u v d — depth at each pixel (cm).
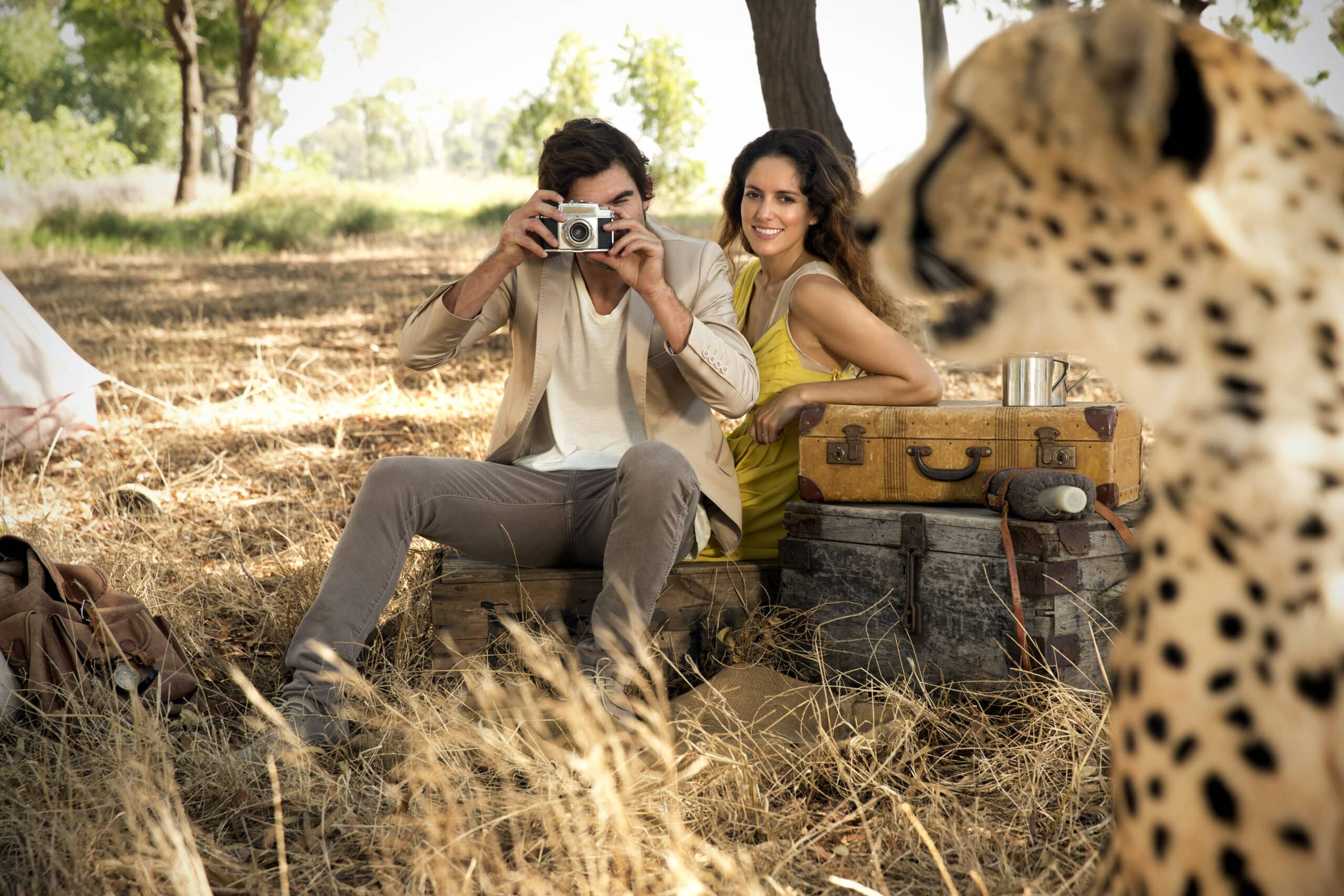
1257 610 73
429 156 8219
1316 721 72
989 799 245
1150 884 81
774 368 347
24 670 268
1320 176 64
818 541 317
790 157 343
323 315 1200
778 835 228
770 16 742
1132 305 67
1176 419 72
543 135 3253
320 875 212
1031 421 300
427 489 293
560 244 298
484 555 314
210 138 4159
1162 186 64
